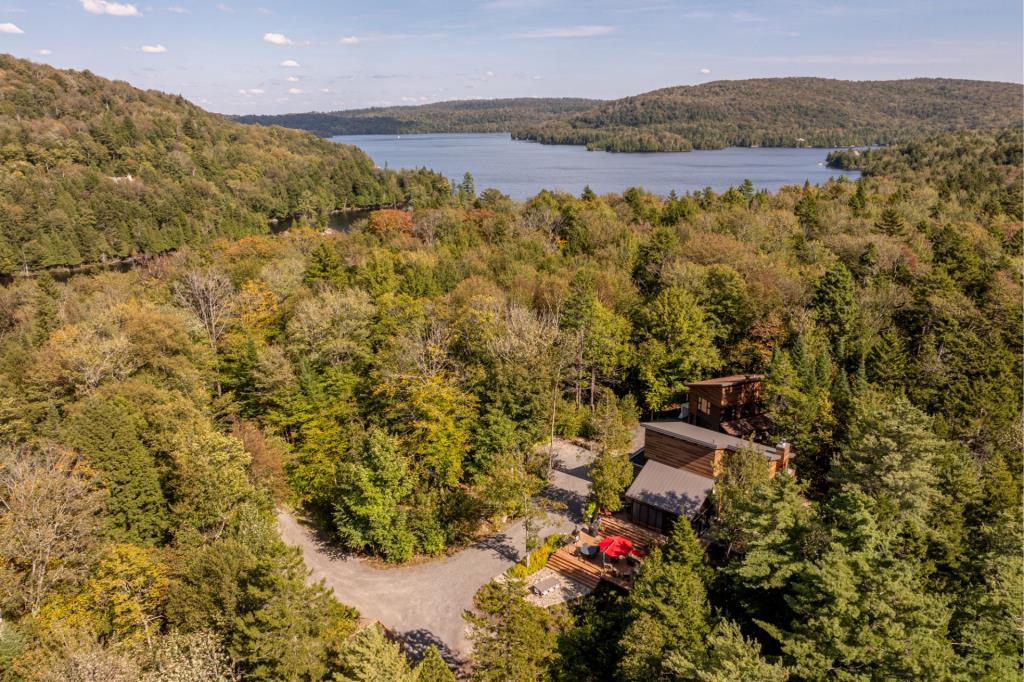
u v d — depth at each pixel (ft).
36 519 124.77
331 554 163.43
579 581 144.46
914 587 100.94
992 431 154.61
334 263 303.68
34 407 180.65
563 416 209.15
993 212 374.02
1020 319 188.44
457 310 237.25
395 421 186.60
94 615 116.57
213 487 147.02
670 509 152.66
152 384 189.78
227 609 109.19
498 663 99.40
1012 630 97.35
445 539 162.40
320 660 112.27
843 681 83.82
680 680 91.20
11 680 99.30
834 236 305.32
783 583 106.83
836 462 142.72
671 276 255.91
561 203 461.37
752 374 213.05
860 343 198.49
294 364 209.36
